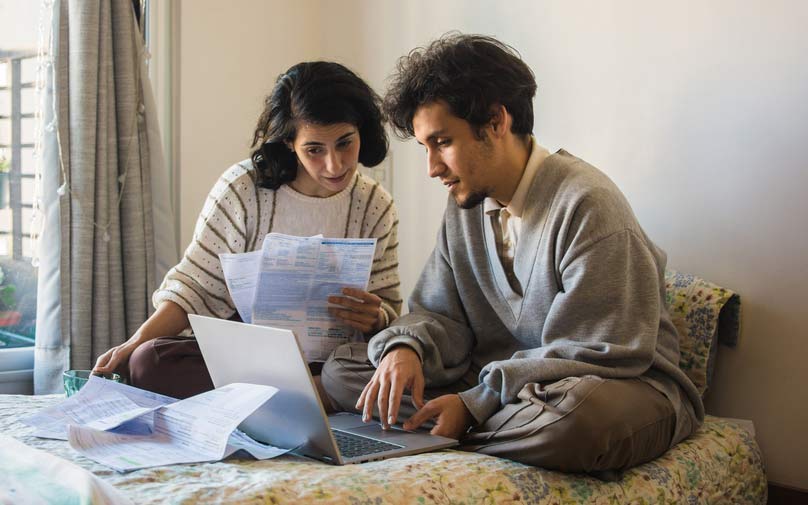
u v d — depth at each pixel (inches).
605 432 53.4
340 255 68.5
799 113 73.6
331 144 70.6
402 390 59.5
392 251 82.7
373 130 74.0
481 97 61.8
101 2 94.5
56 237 92.5
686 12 80.4
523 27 93.8
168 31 107.3
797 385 74.7
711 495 63.6
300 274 68.2
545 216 64.6
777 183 75.1
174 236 101.3
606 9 86.2
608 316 59.4
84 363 93.4
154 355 68.4
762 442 77.0
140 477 44.4
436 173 64.5
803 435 74.6
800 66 73.4
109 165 95.6
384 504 45.2
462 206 66.3
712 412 80.2
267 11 114.9
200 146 109.2
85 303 93.4
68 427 50.7
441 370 66.9
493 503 49.5
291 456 52.8
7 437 47.0
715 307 75.9
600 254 60.2
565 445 53.2
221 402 50.9
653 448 59.1
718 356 79.7
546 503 51.6
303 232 79.0
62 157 92.7
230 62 111.6
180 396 68.6
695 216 80.4
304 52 119.2
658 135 82.7
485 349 72.6
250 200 78.0
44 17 95.1
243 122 113.3
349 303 70.1
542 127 92.3
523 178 65.9
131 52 96.6
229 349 54.4
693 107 80.1
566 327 60.8
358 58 114.4
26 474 40.1
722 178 78.5
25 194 96.9
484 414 58.5
